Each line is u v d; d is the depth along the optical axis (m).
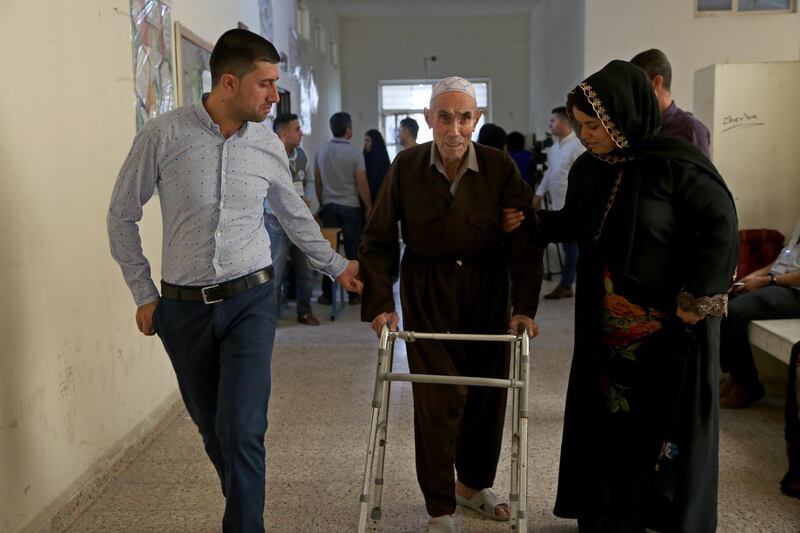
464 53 13.47
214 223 2.11
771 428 3.42
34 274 2.41
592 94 2.04
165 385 3.69
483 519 2.55
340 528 2.53
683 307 2.09
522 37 13.37
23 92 2.35
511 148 8.25
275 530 2.52
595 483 2.30
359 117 13.67
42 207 2.46
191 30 4.39
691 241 2.14
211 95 2.10
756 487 2.79
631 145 2.11
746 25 7.62
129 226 2.15
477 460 2.52
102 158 2.96
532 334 2.21
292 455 3.18
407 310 2.34
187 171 2.08
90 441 2.80
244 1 5.79
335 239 6.14
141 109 3.44
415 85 13.80
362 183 6.62
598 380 2.27
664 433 2.18
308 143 9.36
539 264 2.34
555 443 3.25
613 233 2.17
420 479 2.35
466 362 2.39
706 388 2.15
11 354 2.26
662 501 2.20
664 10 7.64
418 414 2.33
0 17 2.23
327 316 6.19
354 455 3.17
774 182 4.30
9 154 2.27
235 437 2.09
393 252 2.44
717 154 4.30
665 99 3.28
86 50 2.83
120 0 3.19
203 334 2.16
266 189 2.22
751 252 4.15
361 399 3.95
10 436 2.25
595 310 2.25
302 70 8.88
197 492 2.84
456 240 2.27
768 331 3.32
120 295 3.12
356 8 12.29
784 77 4.22
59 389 2.57
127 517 2.63
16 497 2.29
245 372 2.13
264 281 2.22
